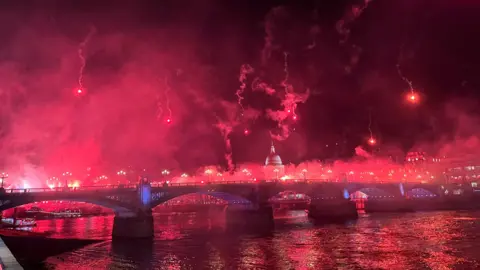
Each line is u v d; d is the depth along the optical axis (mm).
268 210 114312
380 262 61844
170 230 107250
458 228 96750
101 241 86688
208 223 126250
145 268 62188
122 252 74625
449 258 62844
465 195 169125
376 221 119625
